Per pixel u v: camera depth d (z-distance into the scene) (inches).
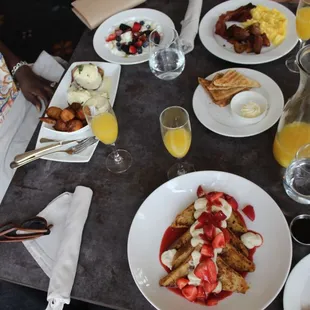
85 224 37.6
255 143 40.4
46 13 103.7
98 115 37.9
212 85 43.8
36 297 49.4
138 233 34.6
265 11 50.8
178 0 56.7
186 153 40.1
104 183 40.3
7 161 56.8
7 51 59.4
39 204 40.3
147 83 48.2
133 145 42.7
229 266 32.3
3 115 57.4
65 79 49.8
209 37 50.1
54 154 42.8
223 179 36.4
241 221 34.4
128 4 56.1
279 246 32.1
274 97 42.8
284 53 46.8
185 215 35.0
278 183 37.1
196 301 31.1
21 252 37.0
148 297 31.2
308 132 34.9
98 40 53.4
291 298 29.3
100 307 47.6
